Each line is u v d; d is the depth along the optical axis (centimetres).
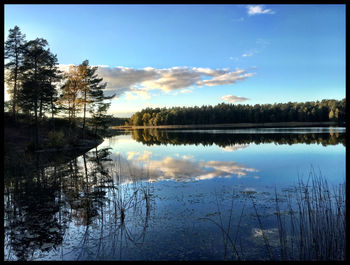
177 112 12362
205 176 1038
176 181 958
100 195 791
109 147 2683
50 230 530
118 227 539
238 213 601
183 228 525
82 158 1753
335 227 484
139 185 910
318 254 399
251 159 1468
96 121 3362
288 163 1288
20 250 449
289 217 565
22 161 1503
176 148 2320
